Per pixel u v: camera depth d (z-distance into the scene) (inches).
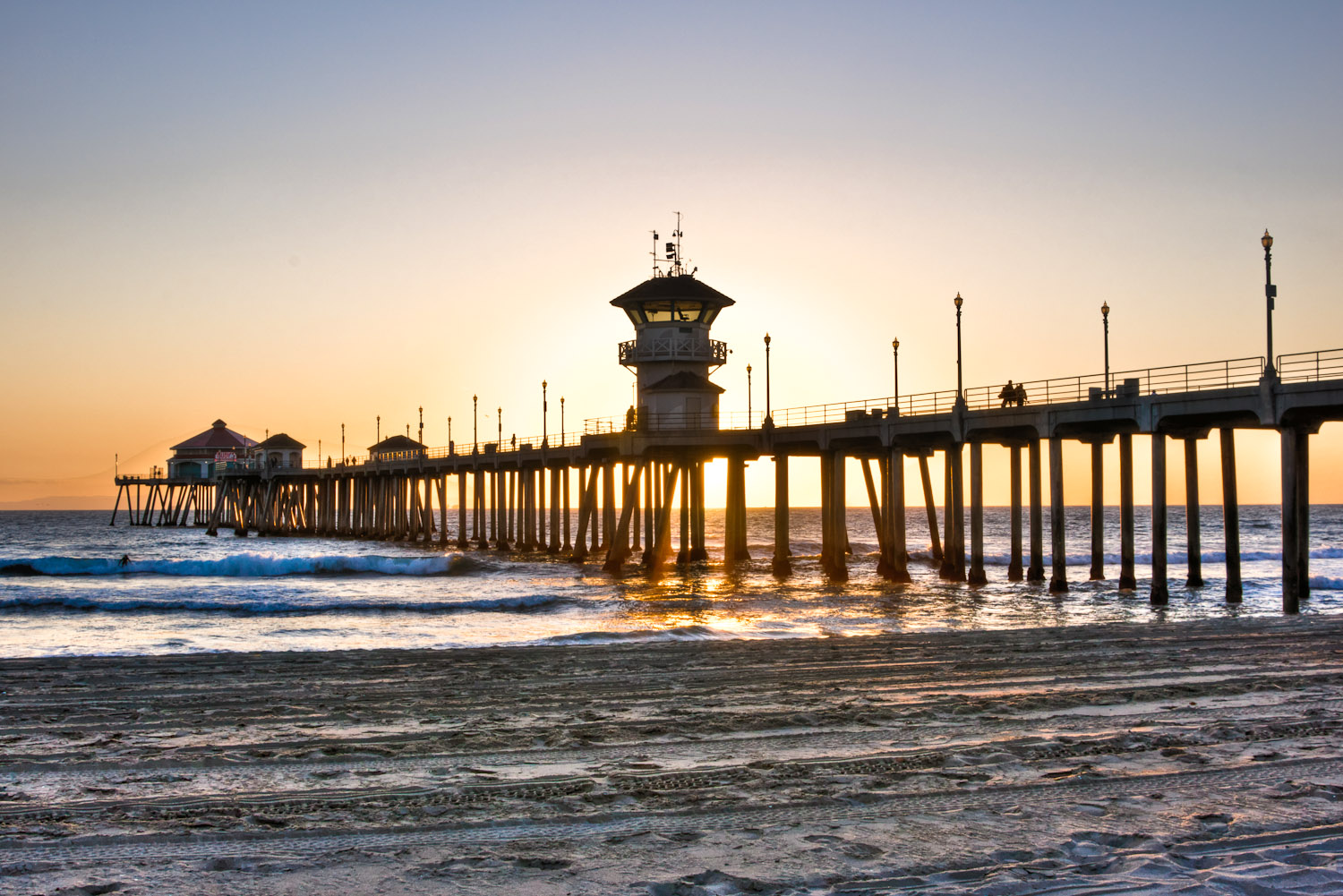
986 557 2945.4
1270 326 1341.0
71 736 578.9
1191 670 751.1
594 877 334.3
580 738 548.7
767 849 358.3
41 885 331.9
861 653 878.4
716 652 910.4
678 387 2378.2
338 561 2438.5
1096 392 1583.4
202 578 2279.8
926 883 322.3
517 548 3432.6
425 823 395.9
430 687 737.0
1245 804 399.2
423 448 4133.9
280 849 365.7
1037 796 415.8
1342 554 3024.1
